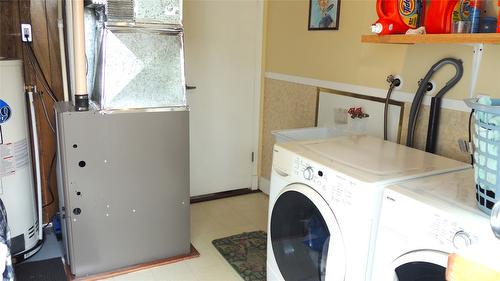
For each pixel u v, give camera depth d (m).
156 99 2.22
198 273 2.38
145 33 2.13
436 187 1.43
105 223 2.25
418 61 2.10
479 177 1.21
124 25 2.08
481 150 1.19
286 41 3.12
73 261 2.22
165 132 2.28
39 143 2.69
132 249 2.37
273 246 1.98
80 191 2.13
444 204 1.26
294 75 3.07
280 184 1.90
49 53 2.61
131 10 2.08
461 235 1.14
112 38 2.07
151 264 2.42
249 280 2.31
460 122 1.91
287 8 3.07
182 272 2.38
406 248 1.32
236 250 2.63
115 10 2.05
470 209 1.22
